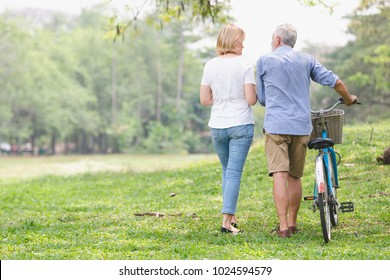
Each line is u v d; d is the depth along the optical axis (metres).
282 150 8.70
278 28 8.91
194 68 115.44
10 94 90.25
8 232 10.32
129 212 12.53
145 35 113.06
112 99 113.25
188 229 9.90
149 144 100.31
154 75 115.75
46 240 9.30
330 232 8.70
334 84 8.61
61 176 23.95
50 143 115.19
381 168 14.91
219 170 18.20
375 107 60.41
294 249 7.96
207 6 17.31
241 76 9.14
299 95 8.69
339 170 15.28
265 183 15.23
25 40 91.62
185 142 103.00
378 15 54.03
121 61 113.94
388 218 10.12
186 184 16.97
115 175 22.16
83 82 112.12
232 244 8.58
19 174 30.11
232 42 9.27
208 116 110.62
